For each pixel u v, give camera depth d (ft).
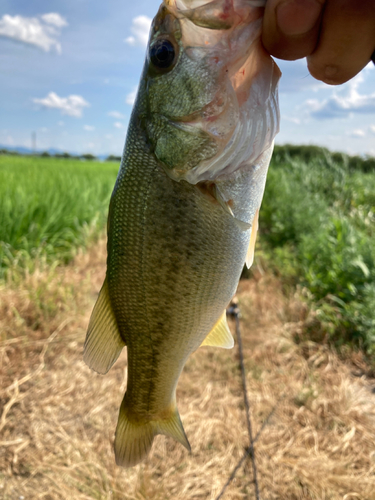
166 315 0.50
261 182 0.49
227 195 0.47
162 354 0.53
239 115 0.44
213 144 0.44
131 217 0.49
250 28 0.42
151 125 0.46
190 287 0.48
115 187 0.50
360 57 0.35
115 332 0.55
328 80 0.38
